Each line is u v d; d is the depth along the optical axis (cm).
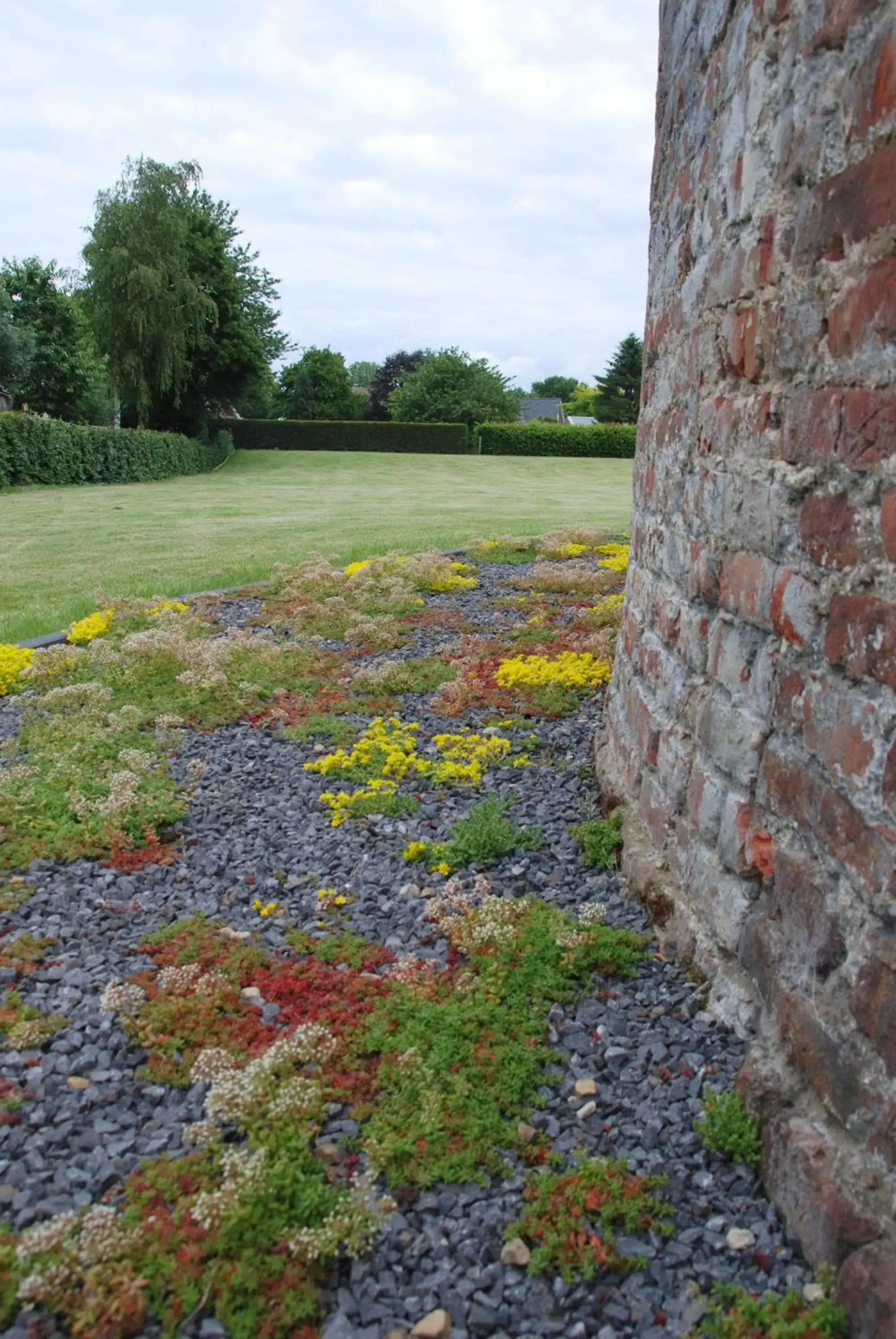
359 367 9250
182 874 372
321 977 298
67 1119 238
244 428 4125
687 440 315
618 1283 195
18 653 659
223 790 453
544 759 480
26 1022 272
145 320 3117
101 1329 180
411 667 652
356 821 419
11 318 3209
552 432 4091
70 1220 198
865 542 192
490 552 1152
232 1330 183
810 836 219
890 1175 180
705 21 296
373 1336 184
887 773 183
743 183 253
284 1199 209
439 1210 212
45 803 422
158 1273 192
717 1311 186
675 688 323
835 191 201
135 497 2230
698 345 301
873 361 186
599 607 801
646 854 338
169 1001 281
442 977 295
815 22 210
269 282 3931
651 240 402
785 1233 204
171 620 768
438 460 3762
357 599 848
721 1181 219
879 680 186
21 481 2325
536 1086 251
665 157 365
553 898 347
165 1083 252
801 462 221
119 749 494
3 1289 187
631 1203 210
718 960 273
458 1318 188
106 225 3102
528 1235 205
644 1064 256
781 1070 226
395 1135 229
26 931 327
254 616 820
